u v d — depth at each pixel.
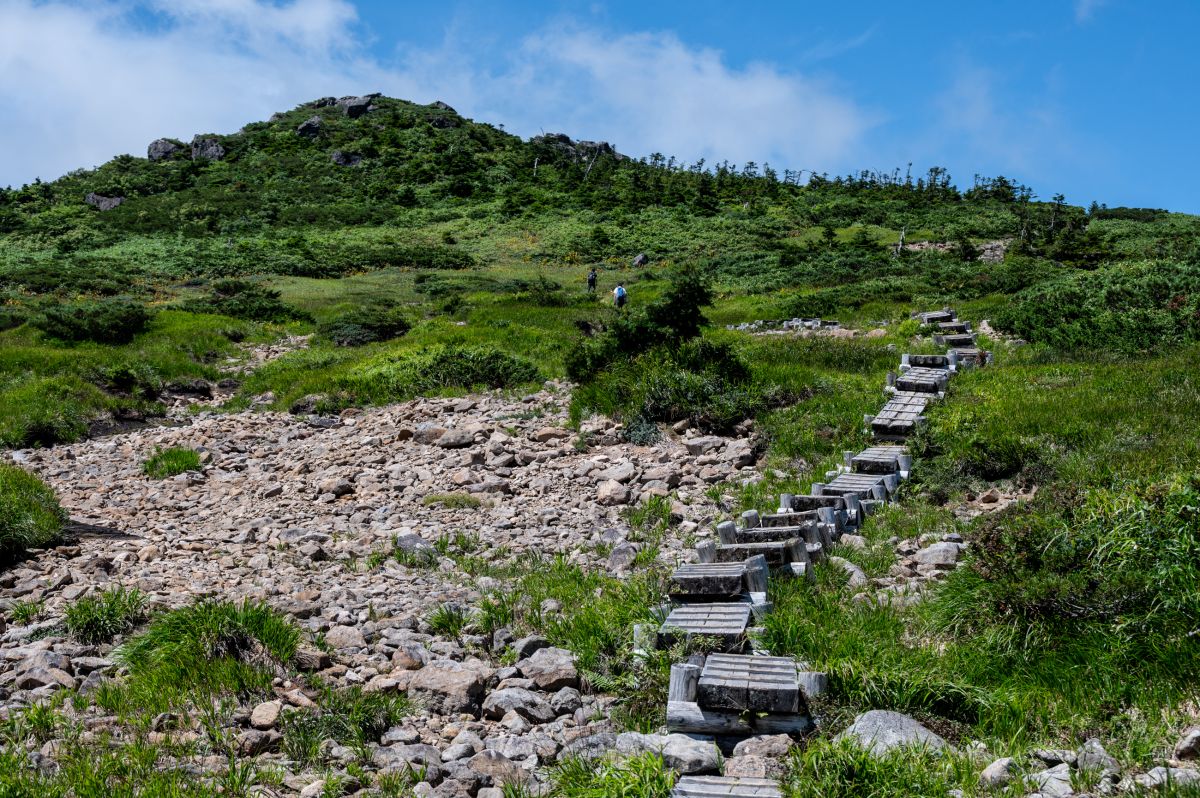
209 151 115.12
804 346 19.52
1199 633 5.28
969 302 28.94
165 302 44.94
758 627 6.14
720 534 7.94
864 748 4.44
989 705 5.01
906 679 5.21
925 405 13.03
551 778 4.67
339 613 7.39
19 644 6.54
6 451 16.72
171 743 4.82
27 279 51.12
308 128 122.38
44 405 18.91
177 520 11.62
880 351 18.66
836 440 12.31
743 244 71.62
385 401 19.19
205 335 30.84
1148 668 5.17
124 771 4.44
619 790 4.22
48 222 85.38
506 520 10.80
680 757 4.64
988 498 9.59
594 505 11.20
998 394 13.52
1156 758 4.30
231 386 24.86
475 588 8.32
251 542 10.24
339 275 60.22
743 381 15.00
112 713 5.29
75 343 28.25
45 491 10.70
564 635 6.81
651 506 10.62
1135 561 5.99
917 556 7.88
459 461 13.52
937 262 55.59
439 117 131.12
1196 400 11.02
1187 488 6.47
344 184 99.12
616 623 6.73
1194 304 18.58
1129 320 18.64
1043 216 82.94
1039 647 5.68
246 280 55.88
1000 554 6.53
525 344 24.77
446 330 29.22
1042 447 10.25
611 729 5.37
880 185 111.69
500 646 6.77
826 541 8.24
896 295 34.19
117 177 106.00
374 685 5.88
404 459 14.27
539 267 64.69
